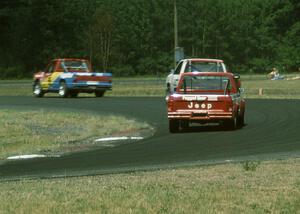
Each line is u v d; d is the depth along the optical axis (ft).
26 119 167.94
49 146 122.52
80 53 645.10
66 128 151.23
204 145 114.01
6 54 636.48
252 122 154.92
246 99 240.12
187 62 199.41
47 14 638.12
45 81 272.51
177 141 122.11
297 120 154.81
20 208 57.93
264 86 341.21
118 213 55.31
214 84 142.10
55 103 231.71
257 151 103.09
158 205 58.29
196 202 59.57
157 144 118.42
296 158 92.53
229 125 138.92
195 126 151.12
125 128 150.20
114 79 533.55
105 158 101.45
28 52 636.89
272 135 125.90
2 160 104.99
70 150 116.37
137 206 58.08
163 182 72.64
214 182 71.97
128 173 81.82
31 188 70.38
